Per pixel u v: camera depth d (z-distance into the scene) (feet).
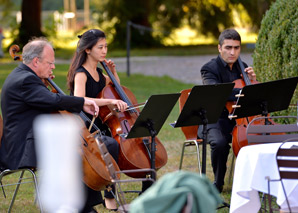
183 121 26.50
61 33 244.42
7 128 25.59
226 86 26.13
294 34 35.27
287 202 20.76
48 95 25.41
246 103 27.99
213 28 162.20
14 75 25.93
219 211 29.19
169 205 12.73
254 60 38.60
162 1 160.45
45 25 175.22
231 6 157.17
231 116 28.27
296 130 26.45
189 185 12.89
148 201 12.72
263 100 28.37
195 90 25.31
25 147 24.98
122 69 113.19
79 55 30.07
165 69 113.39
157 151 28.71
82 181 25.57
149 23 164.76
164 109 24.82
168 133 51.16
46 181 13.01
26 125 25.39
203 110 26.35
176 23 166.81
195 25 163.94
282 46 36.27
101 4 163.73
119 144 27.71
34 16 159.22
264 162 22.41
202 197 12.74
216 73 32.83
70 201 13.08
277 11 37.22
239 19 158.61
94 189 25.27
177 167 39.32
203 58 134.21
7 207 30.55
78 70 29.76
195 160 41.42
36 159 24.82
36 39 27.17
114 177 20.72
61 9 186.91
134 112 29.96
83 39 29.86
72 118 26.25
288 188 22.08
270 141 26.13
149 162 27.71
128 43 98.07
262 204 29.58
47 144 12.85
